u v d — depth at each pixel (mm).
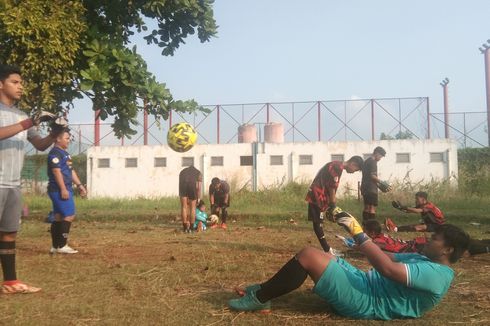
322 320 3479
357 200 18891
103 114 7270
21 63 6074
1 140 3912
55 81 6367
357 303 3404
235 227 11461
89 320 3473
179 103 7434
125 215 14859
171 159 25922
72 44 6410
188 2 7406
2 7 5969
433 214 8859
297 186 22156
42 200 21062
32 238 8633
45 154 26250
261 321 3463
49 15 6293
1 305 3832
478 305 3869
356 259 6133
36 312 3660
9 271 4258
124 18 7660
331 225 11750
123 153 26234
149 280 4777
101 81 6488
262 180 25156
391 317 3451
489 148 25406
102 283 4645
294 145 25219
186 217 10047
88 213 15805
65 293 4262
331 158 24984
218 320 3482
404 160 24500
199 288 4473
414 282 3234
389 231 9523
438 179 23000
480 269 5492
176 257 6211
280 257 6262
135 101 7305
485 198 19141
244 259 6066
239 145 25516
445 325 3352
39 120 3992
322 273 3402
